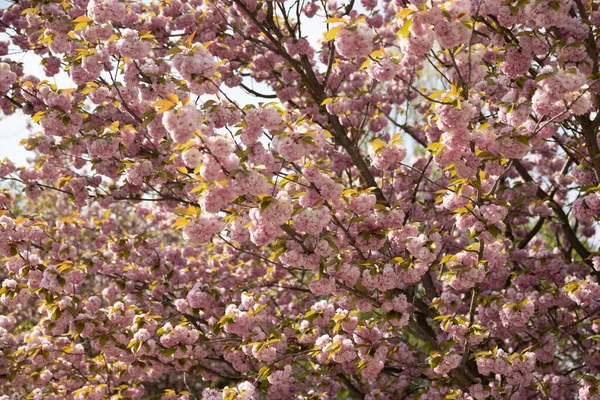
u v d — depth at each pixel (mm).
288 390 7418
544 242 10734
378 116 9430
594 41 5410
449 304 6484
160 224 11227
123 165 6660
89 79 5719
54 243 7730
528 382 6059
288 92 8844
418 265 5223
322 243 4805
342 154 9023
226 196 3947
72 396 7785
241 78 9102
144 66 5527
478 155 4648
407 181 8664
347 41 4164
